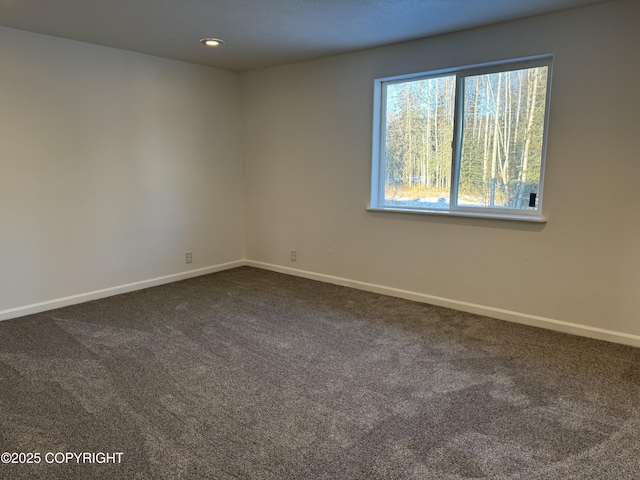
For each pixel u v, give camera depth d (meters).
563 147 3.13
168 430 2.07
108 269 4.17
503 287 3.53
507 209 3.52
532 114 3.33
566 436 2.04
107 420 2.15
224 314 3.66
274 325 3.41
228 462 1.86
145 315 3.63
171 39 3.69
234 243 5.34
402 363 2.77
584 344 3.05
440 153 3.85
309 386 2.49
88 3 2.85
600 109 2.96
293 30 3.43
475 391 2.43
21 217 3.57
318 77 4.43
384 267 4.23
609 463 1.86
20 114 3.49
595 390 2.44
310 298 4.11
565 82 3.06
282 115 4.80
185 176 4.71
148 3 2.84
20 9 2.96
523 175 3.43
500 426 2.12
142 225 4.39
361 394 2.40
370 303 3.97
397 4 2.86
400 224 4.06
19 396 2.36
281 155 4.89
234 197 5.26
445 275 3.84
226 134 5.07
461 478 1.77
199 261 4.97
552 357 2.85
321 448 1.95
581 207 3.11
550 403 2.31
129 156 4.21
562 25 3.03
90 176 3.95
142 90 4.23
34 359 2.80
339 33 3.50
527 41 3.18
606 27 2.87
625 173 2.93
